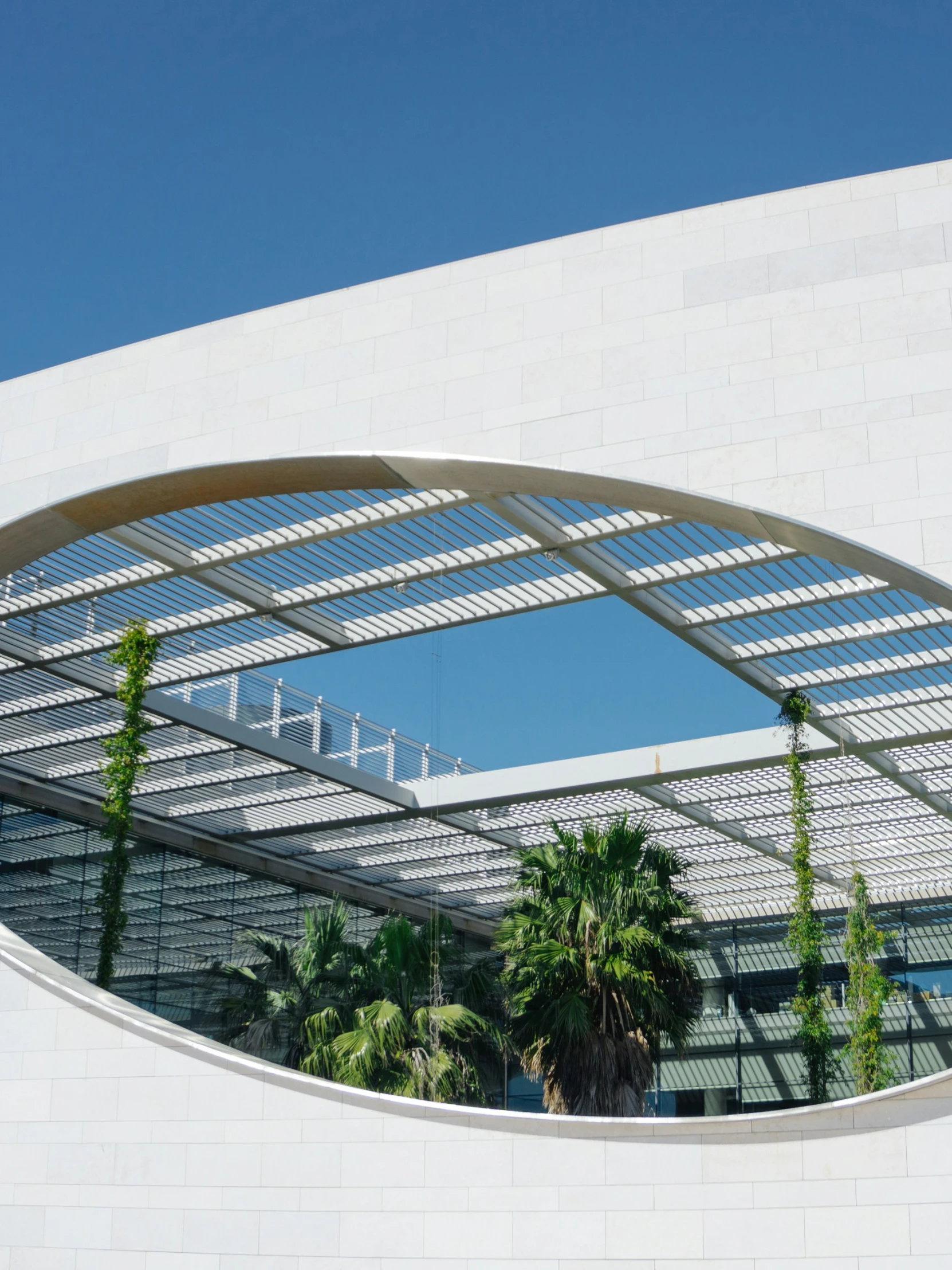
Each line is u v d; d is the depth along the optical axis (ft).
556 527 49.96
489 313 39.04
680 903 69.97
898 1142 30.63
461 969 82.07
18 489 44.09
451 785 84.84
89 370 44.19
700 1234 31.58
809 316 35.65
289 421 40.57
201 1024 86.17
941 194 35.50
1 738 76.18
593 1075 63.31
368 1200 34.58
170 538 52.65
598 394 37.09
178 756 78.23
